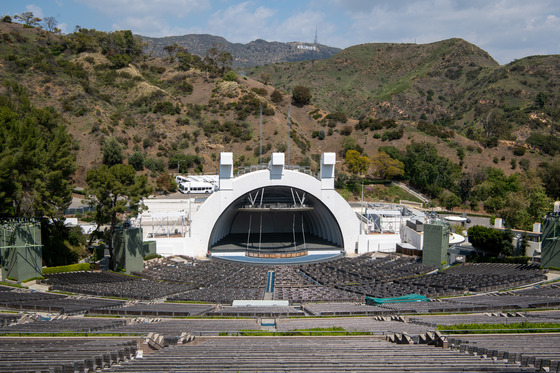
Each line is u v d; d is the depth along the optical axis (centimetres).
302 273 5897
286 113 16488
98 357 1897
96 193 5631
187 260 6662
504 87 18875
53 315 3381
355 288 4809
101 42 17462
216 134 14112
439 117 19188
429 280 5078
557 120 16112
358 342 2483
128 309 3553
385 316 3422
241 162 12925
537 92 18238
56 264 6062
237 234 8600
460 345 2241
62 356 1969
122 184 5856
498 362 1947
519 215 8369
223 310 3647
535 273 5222
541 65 19575
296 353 2125
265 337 2625
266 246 7619
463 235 8350
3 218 5844
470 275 5272
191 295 4400
